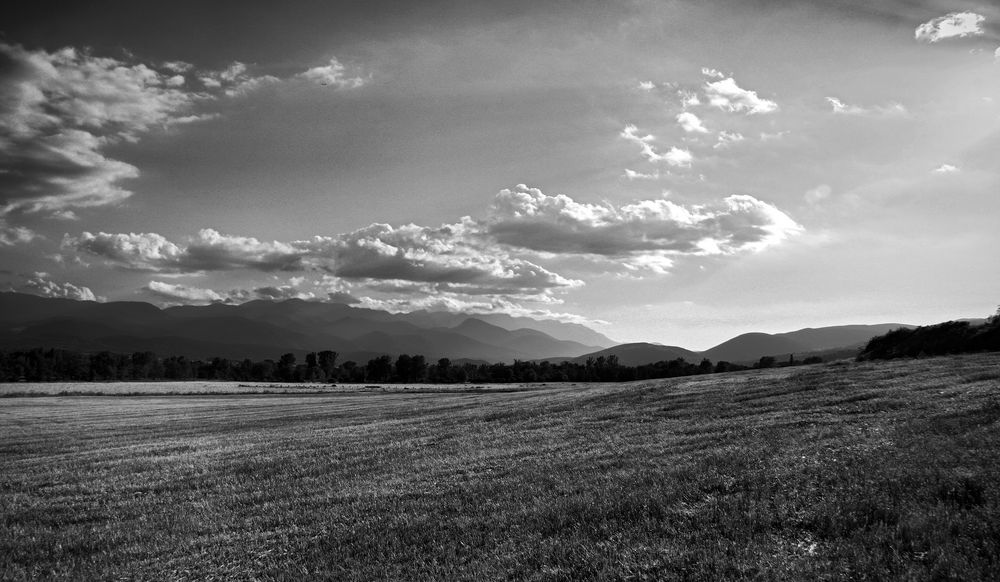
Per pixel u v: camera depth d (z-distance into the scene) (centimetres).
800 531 972
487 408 4716
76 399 10419
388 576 1053
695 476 1399
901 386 2841
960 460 1211
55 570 1339
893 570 790
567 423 3084
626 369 17738
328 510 1642
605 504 1252
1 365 19850
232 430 4628
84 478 2612
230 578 1190
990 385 2488
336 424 4597
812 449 1545
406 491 1773
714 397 3412
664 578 850
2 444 4247
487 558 1059
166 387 14250
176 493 2148
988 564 775
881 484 1116
